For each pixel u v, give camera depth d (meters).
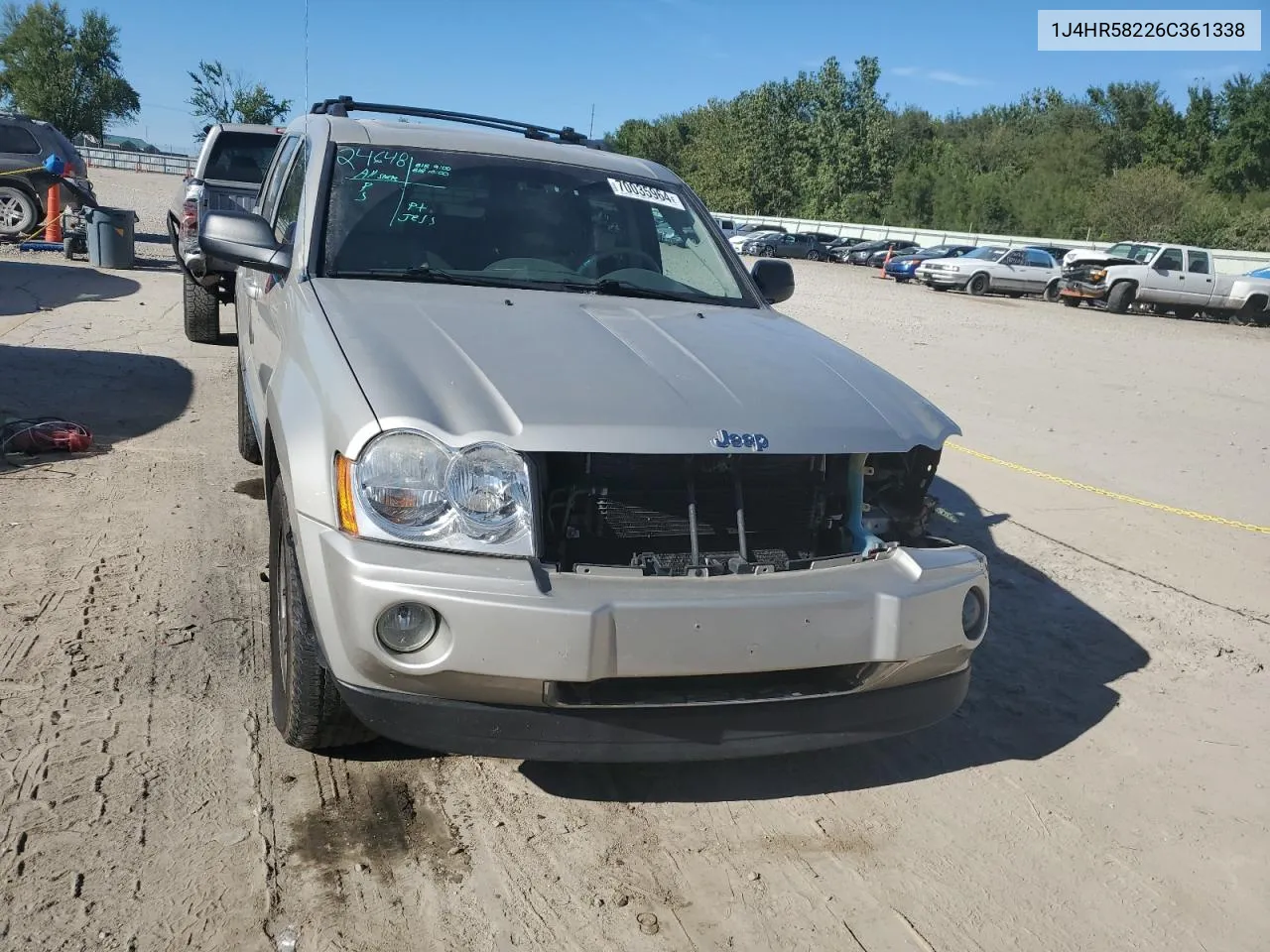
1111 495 7.27
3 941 2.31
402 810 2.97
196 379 8.06
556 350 3.05
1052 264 30.64
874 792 3.30
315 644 2.83
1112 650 4.60
